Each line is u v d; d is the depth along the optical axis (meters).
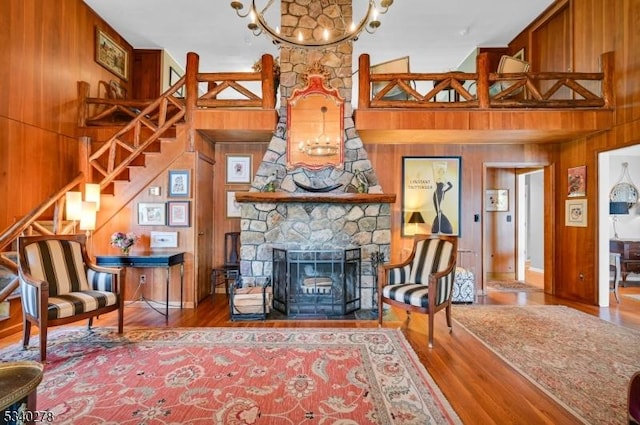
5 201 3.96
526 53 5.82
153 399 2.27
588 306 4.71
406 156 5.70
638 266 6.00
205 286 5.20
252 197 4.51
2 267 3.59
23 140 4.20
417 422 2.05
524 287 6.01
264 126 4.64
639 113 4.14
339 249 4.34
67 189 4.38
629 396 1.58
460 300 4.90
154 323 3.93
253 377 2.58
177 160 4.76
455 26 5.69
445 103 4.59
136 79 6.59
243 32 5.96
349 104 4.86
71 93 4.99
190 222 4.74
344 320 4.06
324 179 4.79
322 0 4.94
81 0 5.13
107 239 4.71
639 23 4.14
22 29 4.17
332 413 2.13
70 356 2.96
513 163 5.66
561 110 4.55
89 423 2.01
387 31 5.82
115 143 4.80
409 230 5.70
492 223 6.76
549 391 2.42
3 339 3.36
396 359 2.92
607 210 4.77
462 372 2.71
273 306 4.50
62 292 3.36
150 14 5.47
